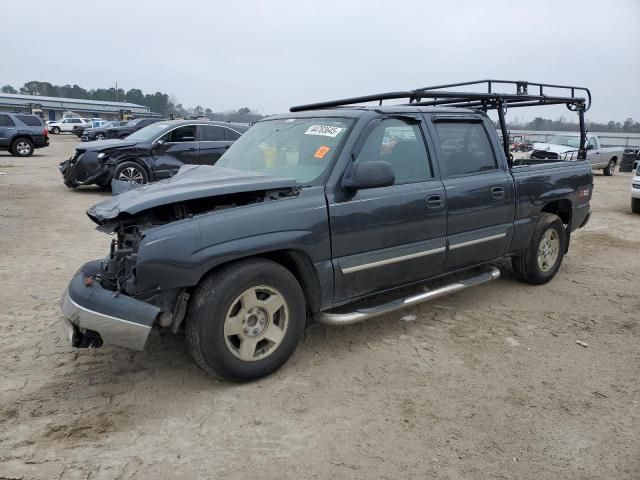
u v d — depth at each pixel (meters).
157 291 3.29
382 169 3.76
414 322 4.82
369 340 4.41
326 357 4.07
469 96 4.95
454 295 5.60
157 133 12.36
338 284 3.92
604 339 4.56
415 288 5.29
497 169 5.18
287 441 3.01
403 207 4.22
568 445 3.04
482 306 5.30
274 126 4.73
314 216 3.72
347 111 4.38
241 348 3.53
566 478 2.77
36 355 4.00
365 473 2.76
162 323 3.28
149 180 12.12
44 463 2.77
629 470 2.84
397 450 2.95
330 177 3.89
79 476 2.68
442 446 3.00
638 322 4.98
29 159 22.64
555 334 4.64
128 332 3.19
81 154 12.41
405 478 2.73
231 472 2.75
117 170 11.77
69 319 3.32
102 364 3.87
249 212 3.48
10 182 14.54
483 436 3.11
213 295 3.33
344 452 2.93
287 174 4.08
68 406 3.31
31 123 24.44
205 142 12.76
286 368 3.87
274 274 3.57
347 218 3.89
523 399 3.53
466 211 4.73
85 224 9.05
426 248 4.43
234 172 4.03
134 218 3.47
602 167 23.16
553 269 6.04
